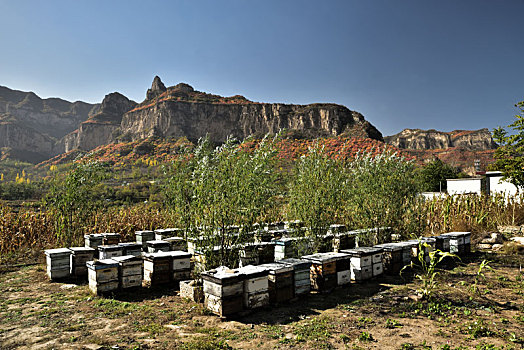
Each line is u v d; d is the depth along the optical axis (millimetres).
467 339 4859
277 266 6598
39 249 12359
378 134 135000
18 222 13523
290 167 9734
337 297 7020
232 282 5910
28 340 4941
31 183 38438
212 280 5965
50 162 168875
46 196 13102
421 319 5699
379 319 5719
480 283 7867
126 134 166250
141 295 7324
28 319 5875
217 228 7391
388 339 4902
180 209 8008
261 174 7727
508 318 5715
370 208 10945
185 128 145875
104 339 4914
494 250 12102
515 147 15727
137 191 38625
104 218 14930
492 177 21156
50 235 13273
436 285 7746
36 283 8445
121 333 5211
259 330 5270
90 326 5516
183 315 6043
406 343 4746
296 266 6781
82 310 6328
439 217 14852
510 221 14469
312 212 9305
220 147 7941
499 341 4777
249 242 8078
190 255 8414
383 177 11031
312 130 134250
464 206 15312
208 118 151250
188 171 8320
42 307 6547
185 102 152375
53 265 8648
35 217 13883
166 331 5277
